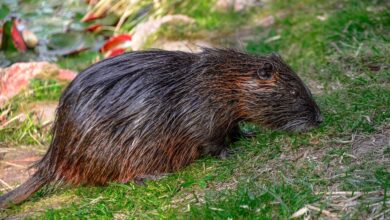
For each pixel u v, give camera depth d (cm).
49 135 552
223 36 695
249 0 773
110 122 413
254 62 435
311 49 622
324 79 554
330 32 645
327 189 370
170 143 425
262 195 370
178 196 402
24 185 428
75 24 756
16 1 789
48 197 436
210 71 430
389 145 403
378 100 470
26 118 569
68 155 421
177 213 376
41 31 740
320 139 430
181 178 423
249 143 452
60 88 608
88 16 759
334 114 462
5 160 517
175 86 423
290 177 392
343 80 540
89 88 417
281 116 439
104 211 392
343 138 427
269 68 431
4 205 421
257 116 441
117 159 418
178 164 434
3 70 615
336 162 398
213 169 426
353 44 604
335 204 352
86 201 416
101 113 412
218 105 430
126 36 702
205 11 764
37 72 615
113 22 762
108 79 418
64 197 432
